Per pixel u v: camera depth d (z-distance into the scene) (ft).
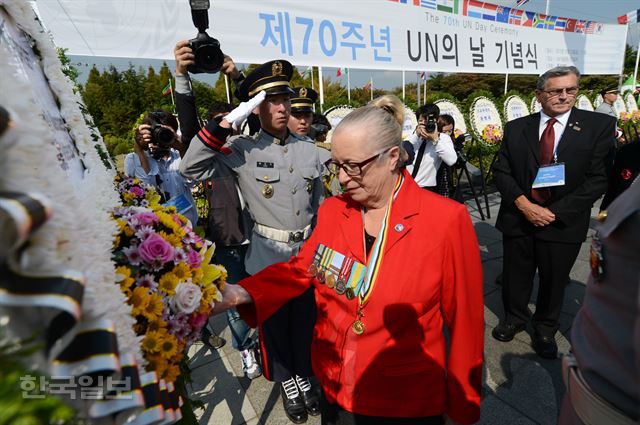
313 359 4.30
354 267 3.88
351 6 12.66
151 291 2.71
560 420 2.92
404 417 3.68
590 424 2.42
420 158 12.53
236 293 4.08
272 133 6.99
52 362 1.52
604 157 7.50
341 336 3.90
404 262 3.66
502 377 7.43
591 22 25.59
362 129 3.59
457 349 3.79
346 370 3.84
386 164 3.76
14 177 1.41
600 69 27.17
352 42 12.83
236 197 7.87
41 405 1.34
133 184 5.32
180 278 2.98
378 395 3.71
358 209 4.20
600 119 7.54
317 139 12.05
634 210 2.13
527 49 21.48
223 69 7.06
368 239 4.02
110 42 8.36
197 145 5.90
